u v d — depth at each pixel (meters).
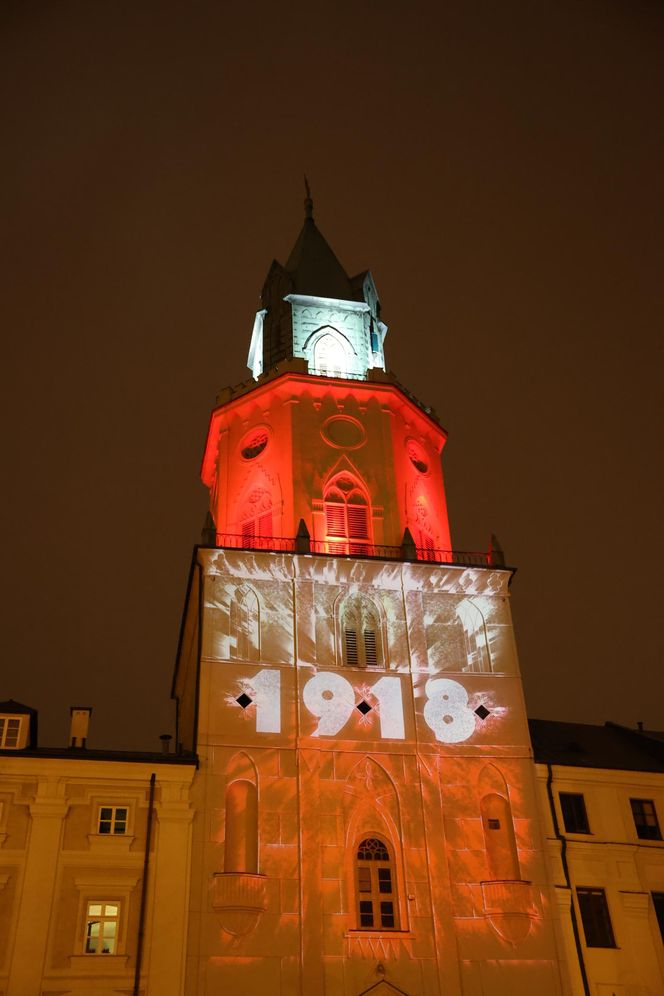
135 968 32.41
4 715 37.59
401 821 37.03
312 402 46.84
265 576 41.03
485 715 40.06
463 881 36.44
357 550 43.50
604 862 38.78
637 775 41.12
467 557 44.84
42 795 34.84
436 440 50.56
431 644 41.06
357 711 38.84
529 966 35.25
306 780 36.97
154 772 35.94
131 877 34.03
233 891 34.00
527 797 38.81
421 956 34.56
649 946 37.31
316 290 52.00
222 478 46.47
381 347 52.22
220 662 38.75
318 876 35.22
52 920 32.84
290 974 33.28
